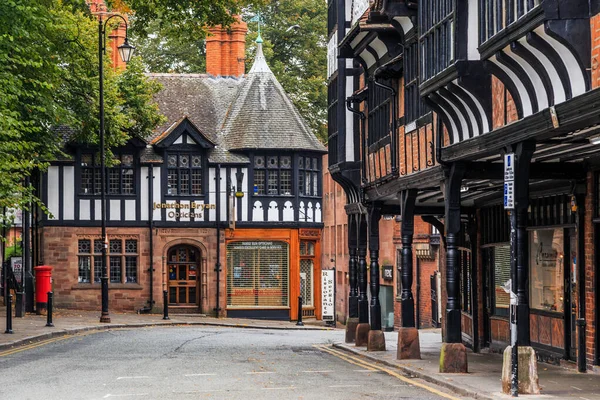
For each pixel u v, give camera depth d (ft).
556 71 38.86
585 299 55.26
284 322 138.00
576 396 43.37
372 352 72.33
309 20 178.40
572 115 37.24
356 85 82.28
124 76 135.13
